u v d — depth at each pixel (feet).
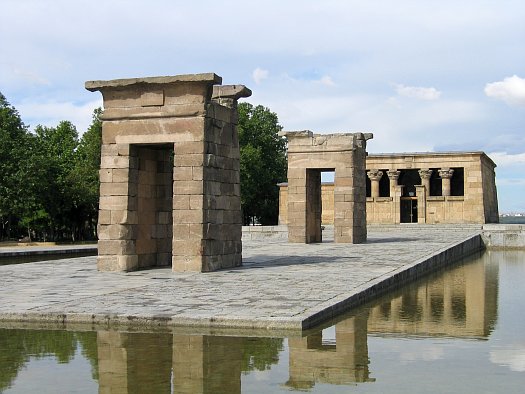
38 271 73.77
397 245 111.96
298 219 126.93
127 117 73.51
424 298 58.95
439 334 40.60
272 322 39.91
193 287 56.49
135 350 34.86
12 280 63.87
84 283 60.80
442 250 97.40
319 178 133.39
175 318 41.22
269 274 66.49
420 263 78.23
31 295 52.16
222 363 32.12
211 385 28.25
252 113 287.28
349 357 33.58
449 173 217.56
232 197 76.89
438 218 217.36
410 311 50.52
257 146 278.05
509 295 61.41
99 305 46.37
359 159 127.75
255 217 292.81
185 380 29.07
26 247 152.05
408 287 67.97
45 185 201.46
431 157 219.20
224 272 69.46
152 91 72.74
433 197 217.97
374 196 225.35
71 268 77.71
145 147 77.46
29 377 29.66
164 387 27.96
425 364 32.04
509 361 32.73
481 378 29.12
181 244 70.95
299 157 127.54
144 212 77.20
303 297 49.26
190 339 37.40
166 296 50.90
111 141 74.23
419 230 169.17
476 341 38.27
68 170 233.55
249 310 43.29
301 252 98.32
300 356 33.68
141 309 44.24
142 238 76.79
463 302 56.29
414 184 235.20
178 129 71.67
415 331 41.57
